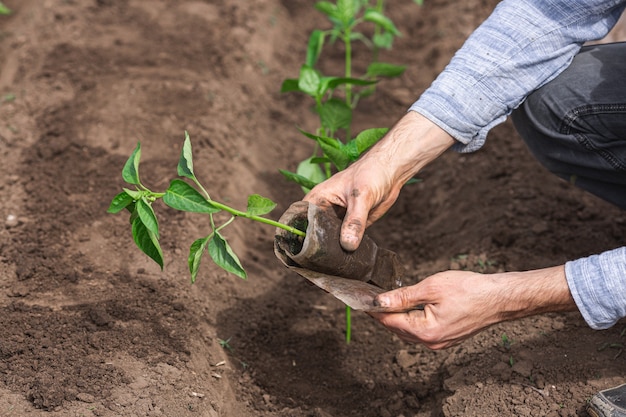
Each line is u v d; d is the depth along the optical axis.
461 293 1.57
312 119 2.59
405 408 1.78
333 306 1.99
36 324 1.75
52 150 2.15
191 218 2.03
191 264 1.57
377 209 1.67
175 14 2.83
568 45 1.69
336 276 1.62
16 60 2.52
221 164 2.20
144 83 2.37
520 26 1.67
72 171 2.11
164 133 2.22
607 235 1.99
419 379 1.81
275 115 2.55
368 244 1.65
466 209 2.15
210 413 1.68
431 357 1.84
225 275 1.97
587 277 1.53
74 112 2.27
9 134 2.20
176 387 1.69
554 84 1.76
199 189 2.11
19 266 1.87
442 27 3.05
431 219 2.21
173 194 1.53
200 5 2.91
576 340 1.75
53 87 2.34
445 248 2.09
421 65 2.88
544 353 1.74
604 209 2.05
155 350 1.74
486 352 1.77
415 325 1.59
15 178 2.09
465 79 1.66
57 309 1.79
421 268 2.06
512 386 1.70
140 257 1.92
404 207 2.26
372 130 1.73
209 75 2.46
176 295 1.86
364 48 3.06
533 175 2.17
